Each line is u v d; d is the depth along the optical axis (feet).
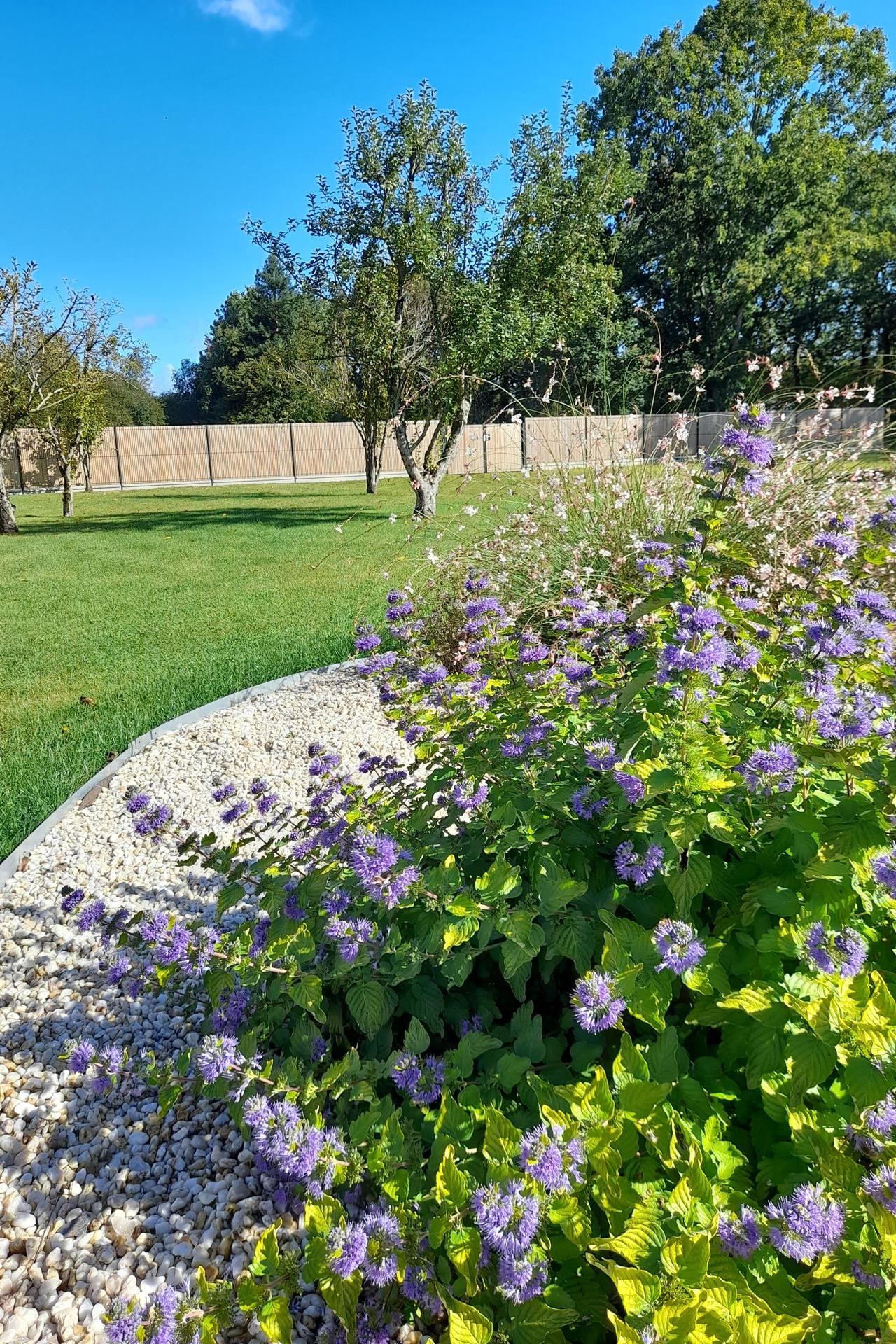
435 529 28.19
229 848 6.79
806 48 86.48
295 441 91.91
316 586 27.73
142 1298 4.97
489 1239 3.38
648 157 89.25
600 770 5.89
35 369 51.16
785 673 5.90
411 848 6.08
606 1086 3.92
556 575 14.70
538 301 42.34
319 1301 4.86
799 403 15.03
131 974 7.75
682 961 4.36
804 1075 3.78
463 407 41.50
